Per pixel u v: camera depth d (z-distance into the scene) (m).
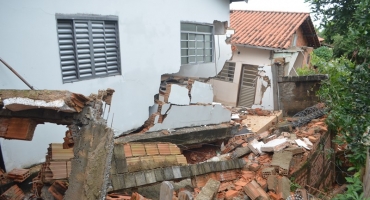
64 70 6.08
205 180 6.05
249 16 17.09
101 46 6.73
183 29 9.46
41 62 5.57
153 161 5.40
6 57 5.04
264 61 14.03
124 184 4.66
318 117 10.83
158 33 8.14
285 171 6.87
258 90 13.84
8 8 4.96
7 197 4.14
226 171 6.69
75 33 6.12
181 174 5.52
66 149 4.15
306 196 6.31
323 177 9.55
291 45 14.55
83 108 2.99
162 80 9.69
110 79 6.97
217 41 11.19
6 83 5.08
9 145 5.22
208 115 9.49
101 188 2.94
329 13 5.69
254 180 6.25
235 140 9.57
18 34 5.16
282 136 9.20
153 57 8.10
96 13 6.44
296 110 12.30
